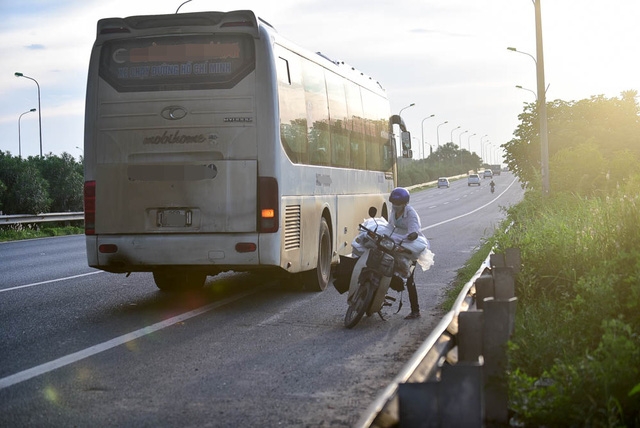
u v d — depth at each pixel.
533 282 10.53
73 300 12.67
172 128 11.52
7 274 16.80
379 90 19.41
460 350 5.60
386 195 19.52
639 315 7.71
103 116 11.68
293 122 12.37
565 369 5.64
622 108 38.44
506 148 39.50
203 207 11.45
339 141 15.30
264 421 6.02
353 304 10.20
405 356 8.45
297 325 10.42
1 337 9.45
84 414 6.20
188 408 6.38
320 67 14.25
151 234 11.55
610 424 4.80
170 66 11.57
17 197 38.31
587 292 8.54
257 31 11.52
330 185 14.54
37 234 32.47
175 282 13.69
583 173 27.66
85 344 9.04
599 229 11.07
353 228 16.27
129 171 11.59
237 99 11.48
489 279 8.27
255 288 14.23
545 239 11.57
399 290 10.72
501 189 111.19
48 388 7.03
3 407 6.40
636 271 8.17
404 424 3.82
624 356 5.52
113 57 11.70
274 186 11.46
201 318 10.95
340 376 7.52
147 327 10.20
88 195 11.71
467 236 29.19
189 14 11.50
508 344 5.55
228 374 7.59
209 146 11.48
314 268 13.54
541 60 30.09
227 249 11.43
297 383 7.24
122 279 15.73
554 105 39.50
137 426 5.88
